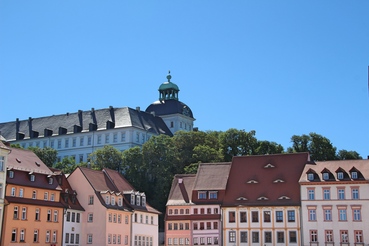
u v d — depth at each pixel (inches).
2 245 3634.4
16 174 3907.5
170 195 5044.3
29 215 3897.6
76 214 4389.8
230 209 4697.3
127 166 6363.2
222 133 7219.5
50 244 4065.0
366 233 4259.4
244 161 5009.8
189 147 6884.8
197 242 4781.0
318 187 4473.4
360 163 4537.4
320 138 6860.2
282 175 4776.1
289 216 4517.7
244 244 4594.0
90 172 4675.2
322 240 4367.6
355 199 4340.6
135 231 4785.9
